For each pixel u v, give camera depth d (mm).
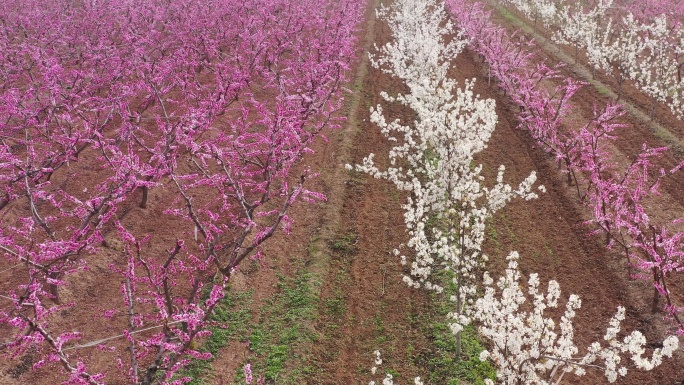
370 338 13609
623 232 16641
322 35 28375
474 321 13977
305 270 15703
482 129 14359
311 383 12195
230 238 16453
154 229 16438
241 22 27172
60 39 23891
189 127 14188
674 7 37906
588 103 26844
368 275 15727
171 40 25422
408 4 32562
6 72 20406
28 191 12094
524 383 10391
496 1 51344
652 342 13094
